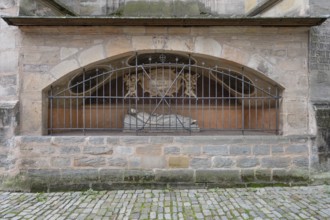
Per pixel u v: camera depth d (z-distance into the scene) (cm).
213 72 529
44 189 433
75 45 446
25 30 436
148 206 362
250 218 322
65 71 445
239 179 446
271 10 536
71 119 509
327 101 460
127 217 326
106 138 443
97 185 438
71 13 562
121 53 448
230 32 452
